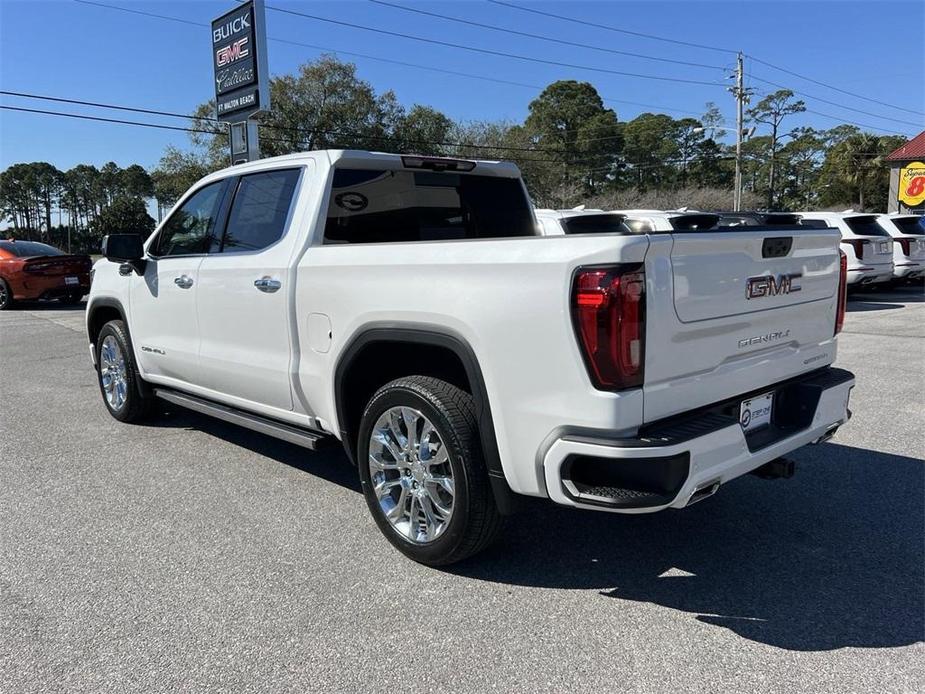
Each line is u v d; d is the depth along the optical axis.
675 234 2.69
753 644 2.75
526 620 2.94
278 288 3.92
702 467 2.74
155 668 2.64
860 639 2.77
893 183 38.03
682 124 73.12
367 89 48.19
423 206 4.46
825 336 3.68
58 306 16.86
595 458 2.67
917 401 6.34
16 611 3.05
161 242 5.16
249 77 15.71
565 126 72.44
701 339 2.85
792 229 3.27
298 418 4.04
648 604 3.06
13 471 4.84
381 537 3.75
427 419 3.23
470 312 2.97
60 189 118.88
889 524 3.82
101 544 3.70
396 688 2.52
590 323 2.59
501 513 3.11
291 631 2.88
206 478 4.68
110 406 6.13
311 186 3.98
